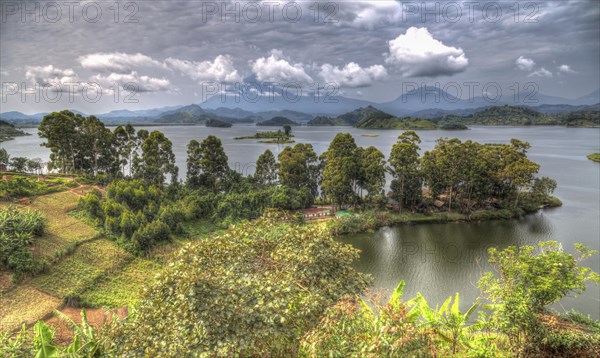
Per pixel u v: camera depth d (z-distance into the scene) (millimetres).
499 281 11969
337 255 10273
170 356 7266
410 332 6559
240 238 10852
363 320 7766
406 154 48000
